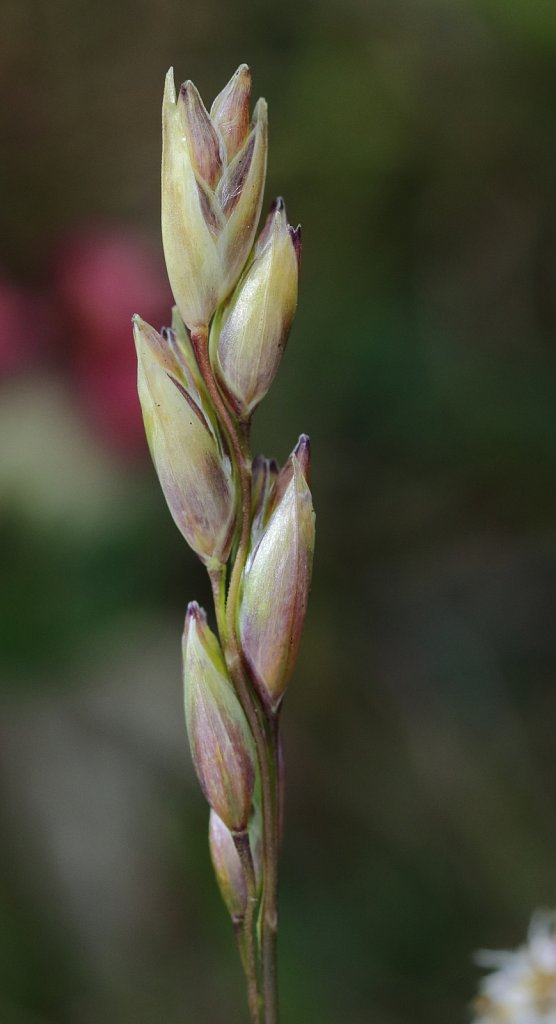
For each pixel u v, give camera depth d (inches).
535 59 11.1
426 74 11.3
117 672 8.8
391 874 10.1
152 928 8.8
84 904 8.6
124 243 9.1
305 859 10.1
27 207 10.5
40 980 8.5
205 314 4.2
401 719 10.9
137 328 4.2
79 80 10.9
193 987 8.8
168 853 8.8
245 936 4.3
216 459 4.2
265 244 4.2
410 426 11.3
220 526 4.3
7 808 8.5
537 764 11.0
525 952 5.7
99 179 10.9
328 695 10.9
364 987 9.5
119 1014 8.5
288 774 10.5
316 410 11.1
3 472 8.5
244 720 4.2
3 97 10.7
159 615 9.1
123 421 8.6
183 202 4.2
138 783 8.7
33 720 8.6
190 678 4.2
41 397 8.7
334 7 11.3
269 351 4.2
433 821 10.5
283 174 11.3
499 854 10.3
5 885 8.5
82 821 8.6
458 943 9.8
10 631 8.4
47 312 8.7
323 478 11.1
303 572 4.2
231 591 4.2
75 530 8.6
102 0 10.9
